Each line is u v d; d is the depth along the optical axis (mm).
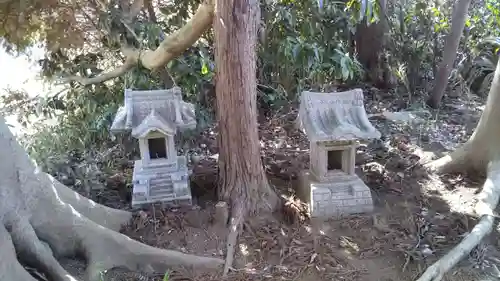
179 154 4234
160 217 3150
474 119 5082
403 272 2678
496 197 3301
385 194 3529
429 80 5863
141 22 4113
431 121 5000
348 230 3059
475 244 2824
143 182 3236
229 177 3195
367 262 2766
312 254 2818
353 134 2932
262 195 3225
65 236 2631
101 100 4250
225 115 3045
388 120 5078
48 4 3287
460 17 4770
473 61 5836
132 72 4086
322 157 3197
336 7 4797
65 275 2379
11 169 2387
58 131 4199
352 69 4656
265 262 2785
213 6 3027
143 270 2721
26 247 2355
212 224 3105
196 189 3590
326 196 3170
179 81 4273
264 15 4340
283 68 4770
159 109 3174
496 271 2676
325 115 3090
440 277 2561
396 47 5805
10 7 3127
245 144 3064
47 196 2570
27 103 4336
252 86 2982
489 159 3609
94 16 4203
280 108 5133
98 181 3641
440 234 3014
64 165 3686
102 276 2539
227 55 2867
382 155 4215
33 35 3629
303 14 4461
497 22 5633
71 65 4148
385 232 3029
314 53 4246
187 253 2854
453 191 3566
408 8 5891
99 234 2705
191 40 3377
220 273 2693
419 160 4117
